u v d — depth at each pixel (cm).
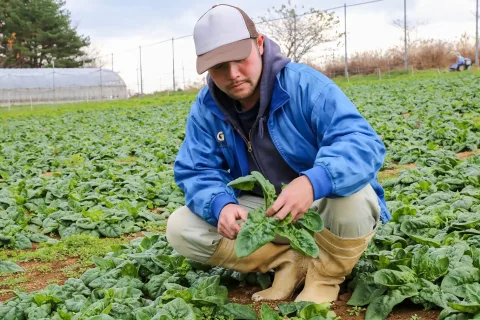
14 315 397
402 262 397
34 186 884
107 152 1329
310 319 345
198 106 406
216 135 401
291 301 400
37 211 776
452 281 370
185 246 402
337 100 356
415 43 4775
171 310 353
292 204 317
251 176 334
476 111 1498
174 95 4303
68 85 5341
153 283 429
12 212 729
